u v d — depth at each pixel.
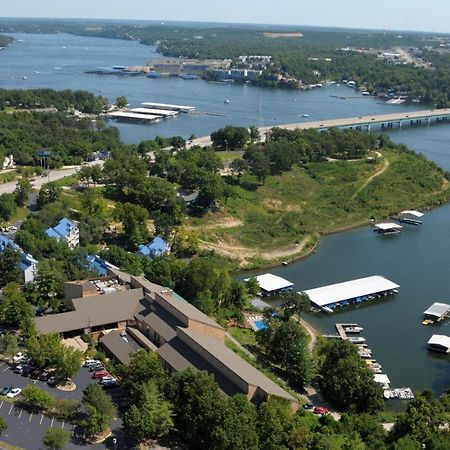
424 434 142.50
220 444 128.50
